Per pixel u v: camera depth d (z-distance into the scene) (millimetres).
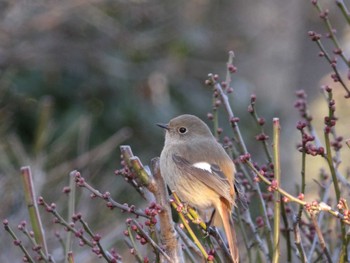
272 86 18344
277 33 18453
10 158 13375
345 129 17047
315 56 18062
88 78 15750
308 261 6727
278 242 6113
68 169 12695
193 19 16953
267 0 19297
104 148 14008
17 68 15625
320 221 7203
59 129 15000
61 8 15391
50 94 15547
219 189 7586
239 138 7227
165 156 8195
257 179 6008
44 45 15750
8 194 11125
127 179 6344
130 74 15852
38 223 6379
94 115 15422
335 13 17531
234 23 18234
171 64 16141
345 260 6191
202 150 7961
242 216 7641
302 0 18188
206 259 5941
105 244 10203
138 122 15508
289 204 7262
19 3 15398
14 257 9938
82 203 11242
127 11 16281
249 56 18438
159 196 6062
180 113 15875
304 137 6234
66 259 6918
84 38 15977
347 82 17188
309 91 18047
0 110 15227
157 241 6477
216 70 16719
